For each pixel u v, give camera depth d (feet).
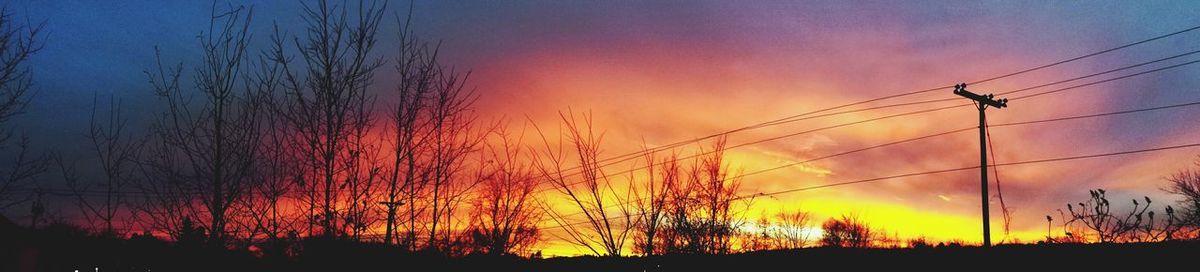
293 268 37.27
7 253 45.88
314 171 37.50
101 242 37.70
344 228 37.55
